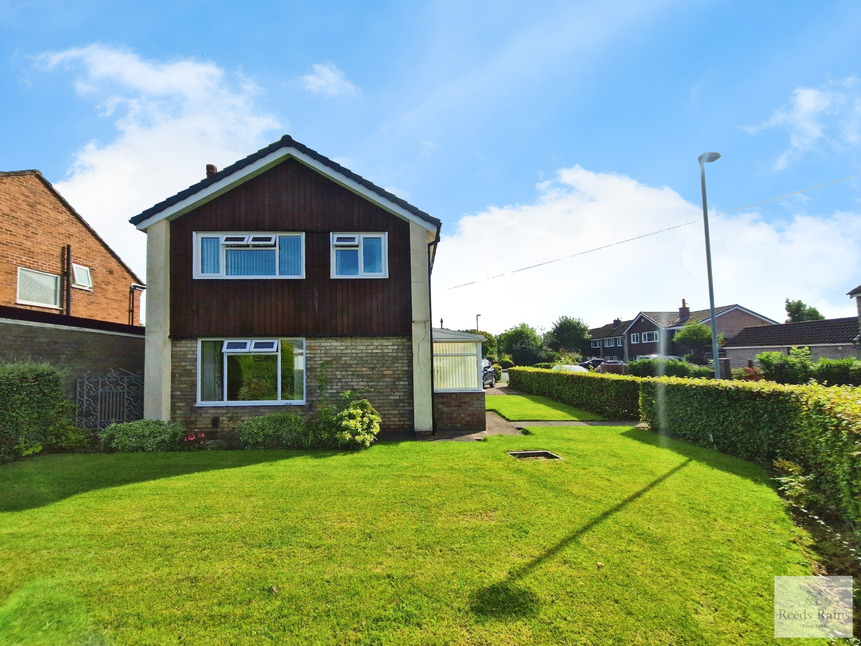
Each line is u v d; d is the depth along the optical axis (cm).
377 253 1170
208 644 314
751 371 2277
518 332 4828
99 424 1104
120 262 1827
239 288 1127
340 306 1145
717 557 436
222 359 1123
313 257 1148
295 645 314
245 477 695
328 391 1130
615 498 596
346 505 571
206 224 1130
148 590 378
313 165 1135
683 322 4753
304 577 399
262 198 1148
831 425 555
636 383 1357
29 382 866
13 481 673
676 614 347
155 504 574
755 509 559
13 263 1336
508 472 720
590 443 957
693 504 574
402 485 653
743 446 827
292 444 962
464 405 1214
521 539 474
